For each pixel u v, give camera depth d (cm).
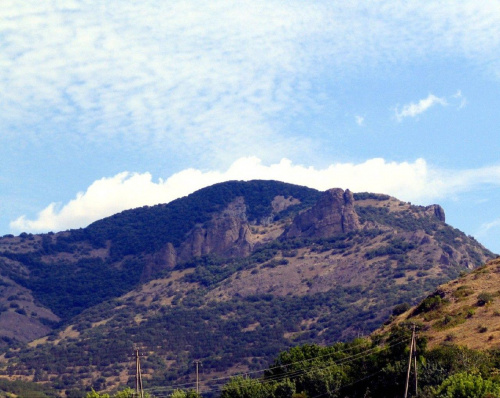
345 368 9700
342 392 9331
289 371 10131
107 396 9988
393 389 8794
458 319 10206
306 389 9438
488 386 7281
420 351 9044
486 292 10831
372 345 10125
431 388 7856
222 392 10019
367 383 9212
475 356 8612
